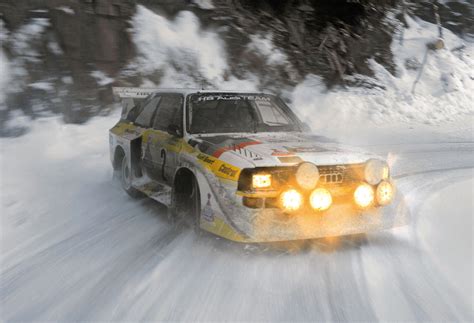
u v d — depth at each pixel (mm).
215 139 4824
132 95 6926
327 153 4305
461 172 8367
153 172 5617
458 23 22578
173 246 4414
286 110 5711
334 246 4438
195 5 13367
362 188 4152
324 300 3369
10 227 5133
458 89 18109
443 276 3811
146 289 3523
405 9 20797
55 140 9258
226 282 3648
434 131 13773
